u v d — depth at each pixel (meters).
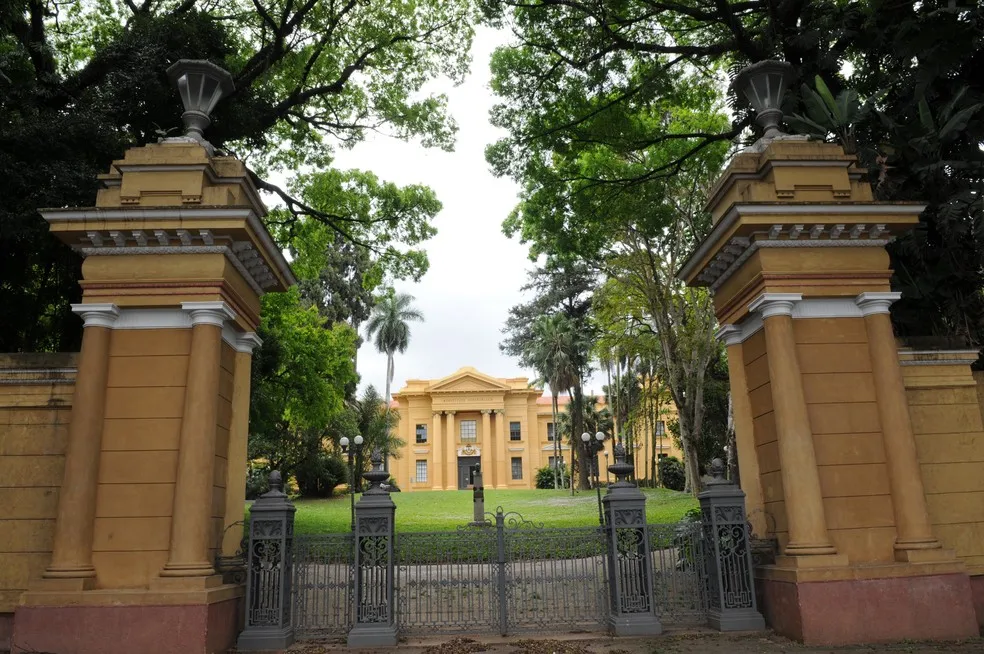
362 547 8.56
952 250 10.17
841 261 8.88
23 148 10.99
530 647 7.96
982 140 10.45
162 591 7.32
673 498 29.11
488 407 60.97
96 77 13.06
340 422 37.12
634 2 14.85
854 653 7.25
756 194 8.92
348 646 8.12
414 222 19.58
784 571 8.13
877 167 10.23
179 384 8.14
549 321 45.97
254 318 9.73
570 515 26.59
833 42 12.55
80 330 12.18
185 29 12.98
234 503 8.84
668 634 8.45
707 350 25.83
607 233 20.59
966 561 8.70
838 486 8.39
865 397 8.68
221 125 13.80
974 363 10.40
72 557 7.51
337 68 17.53
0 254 11.30
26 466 8.27
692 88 17.38
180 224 8.09
